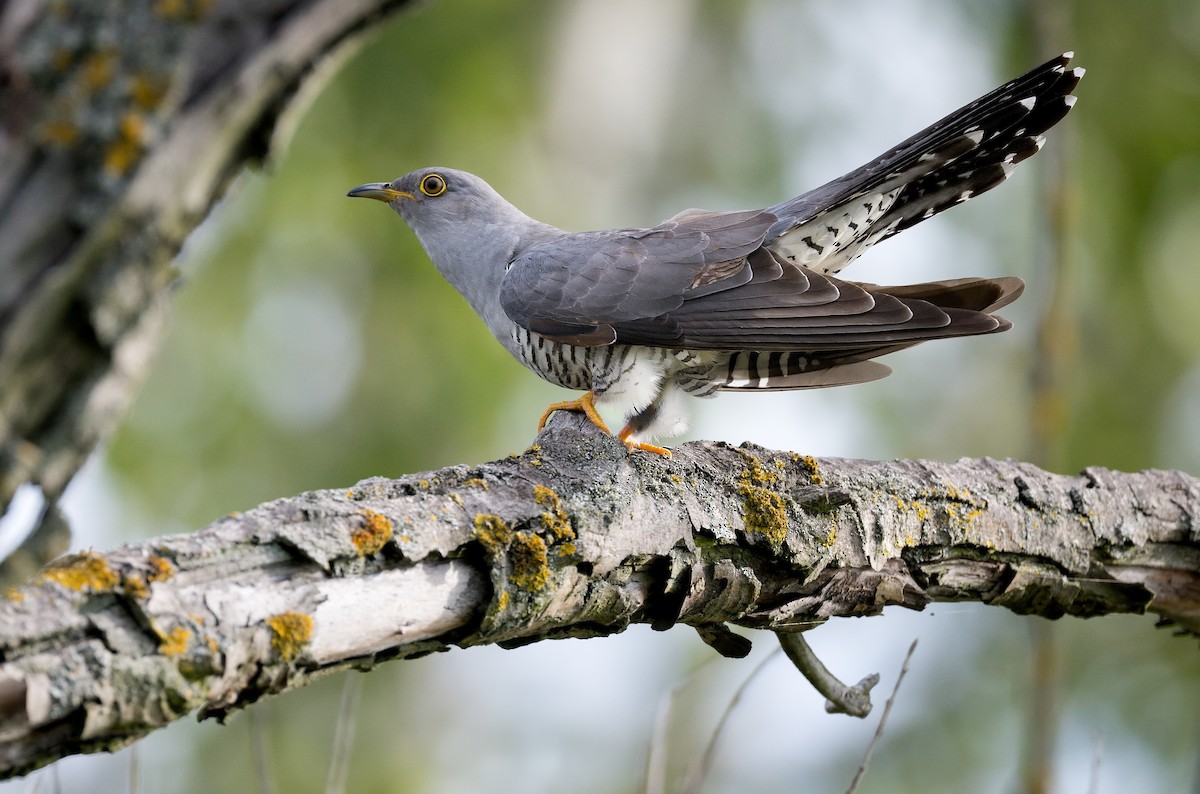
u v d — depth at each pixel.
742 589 5.35
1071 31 12.27
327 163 12.40
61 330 3.03
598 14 14.41
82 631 3.30
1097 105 12.36
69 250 3.03
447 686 13.27
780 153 14.11
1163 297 12.42
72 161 3.03
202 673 3.48
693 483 5.38
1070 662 12.10
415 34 12.24
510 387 12.20
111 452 11.68
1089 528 6.38
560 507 4.78
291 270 12.58
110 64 3.04
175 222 3.16
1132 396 12.39
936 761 12.12
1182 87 12.35
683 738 12.65
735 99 14.91
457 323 12.16
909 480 6.02
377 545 4.09
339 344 12.57
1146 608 6.68
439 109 12.48
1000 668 12.33
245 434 12.02
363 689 12.60
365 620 4.06
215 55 3.15
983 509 6.11
